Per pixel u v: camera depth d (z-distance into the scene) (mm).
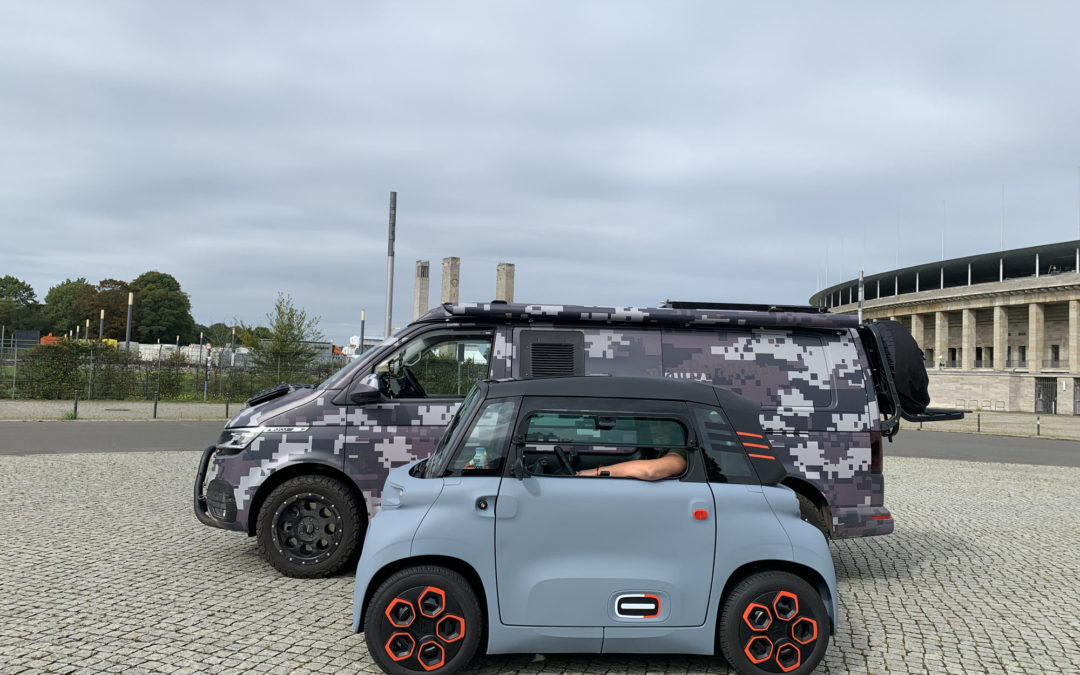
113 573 6574
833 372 6945
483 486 4484
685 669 4727
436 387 6992
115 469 12992
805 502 6727
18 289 142125
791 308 7496
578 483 4516
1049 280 82125
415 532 4414
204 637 5016
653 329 7008
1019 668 4848
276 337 34156
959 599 6480
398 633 4340
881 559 8023
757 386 6855
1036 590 6801
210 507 6758
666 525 4473
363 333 35688
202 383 35000
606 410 4719
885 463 17969
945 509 11445
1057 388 69625
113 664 4508
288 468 6793
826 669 4773
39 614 5414
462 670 4637
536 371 6922
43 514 9039
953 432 33281
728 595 4527
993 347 92375
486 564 4414
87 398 32438
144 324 118062
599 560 4441
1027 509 11570
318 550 6609
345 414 6777
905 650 5152
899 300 102562
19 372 31797
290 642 4961
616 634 4406
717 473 4645
